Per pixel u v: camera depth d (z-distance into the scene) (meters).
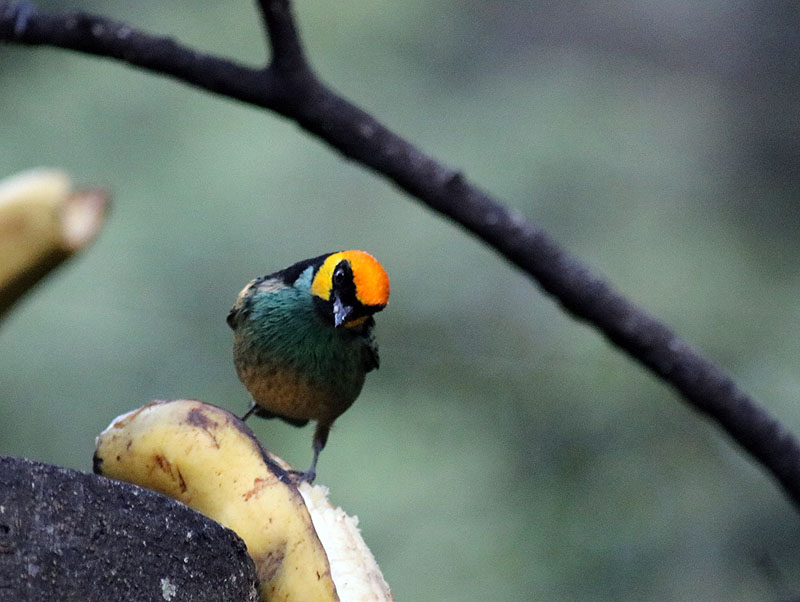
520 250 6.41
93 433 13.36
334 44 17.94
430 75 18.20
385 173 6.33
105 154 15.67
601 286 6.47
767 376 12.89
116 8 17.14
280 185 15.59
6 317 7.82
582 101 18.52
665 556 10.67
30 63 16.08
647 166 17.45
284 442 12.40
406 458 11.88
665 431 11.37
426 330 14.75
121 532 3.13
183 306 14.48
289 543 3.64
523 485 11.37
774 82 19.47
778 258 16.11
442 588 10.70
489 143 17.61
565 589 10.51
